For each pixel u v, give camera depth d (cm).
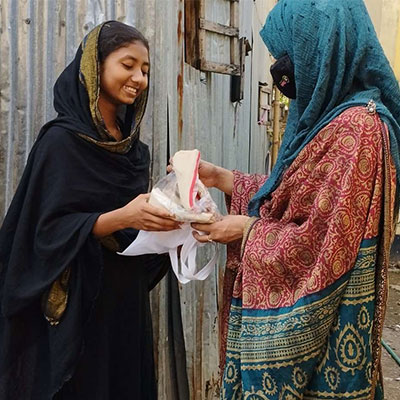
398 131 134
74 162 154
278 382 131
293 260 131
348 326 128
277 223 140
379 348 132
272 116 782
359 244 127
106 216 151
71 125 155
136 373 181
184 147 253
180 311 231
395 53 782
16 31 202
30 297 153
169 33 223
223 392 150
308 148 135
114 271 171
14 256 154
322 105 138
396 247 750
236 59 304
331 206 128
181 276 156
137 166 175
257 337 136
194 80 263
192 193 145
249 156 448
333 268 125
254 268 139
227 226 145
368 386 129
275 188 147
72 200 154
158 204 145
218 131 308
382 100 141
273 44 146
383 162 129
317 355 129
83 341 160
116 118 177
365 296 128
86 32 211
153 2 216
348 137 129
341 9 132
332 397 129
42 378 164
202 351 267
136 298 179
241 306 152
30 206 154
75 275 158
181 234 153
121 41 156
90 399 168
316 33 134
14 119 204
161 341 231
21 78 204
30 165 159
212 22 271
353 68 134
